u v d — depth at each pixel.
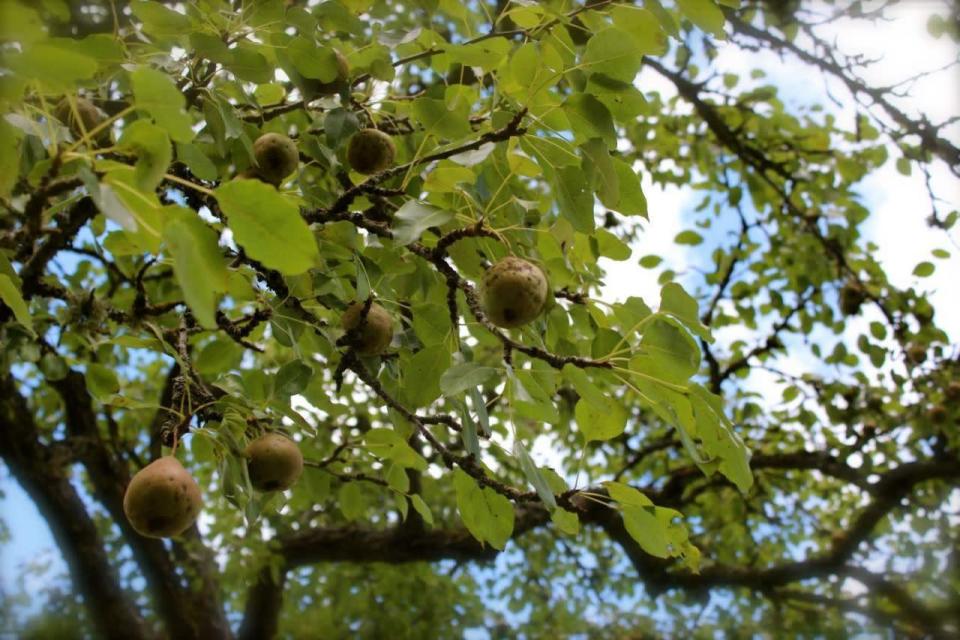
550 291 0.75
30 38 0.46
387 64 0.77
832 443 1.91
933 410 1.65
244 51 0.71
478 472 0.70
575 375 0.66
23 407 1.54
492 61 0.70
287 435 0.76
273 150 0.77
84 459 1.63
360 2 0.82
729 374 1.76
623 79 0.66
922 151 1.42
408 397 0.74
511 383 0.66
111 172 0.50
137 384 1.03
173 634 1.68
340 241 0.77
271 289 0.78
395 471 0.83
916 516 1.93
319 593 2.41
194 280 0.47
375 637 2.31
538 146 0.69
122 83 0.79
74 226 0.74
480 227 0.72
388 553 1.90
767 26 1.58
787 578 1.94
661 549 0.70
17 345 0.81
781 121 1.78
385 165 0.81
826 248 1.65
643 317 0.69
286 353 1.55
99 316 0.80
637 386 0.69
